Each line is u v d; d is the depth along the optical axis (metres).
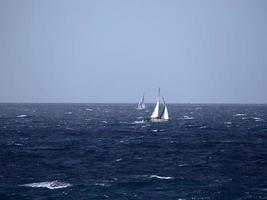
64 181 141.62
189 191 128.38
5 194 124.19
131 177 147.50
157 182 138.88
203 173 155.50
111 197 122.44
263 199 120.56
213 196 123.25
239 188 131.88
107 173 155.50
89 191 128.12
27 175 151.75
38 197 121.88
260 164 174.38
